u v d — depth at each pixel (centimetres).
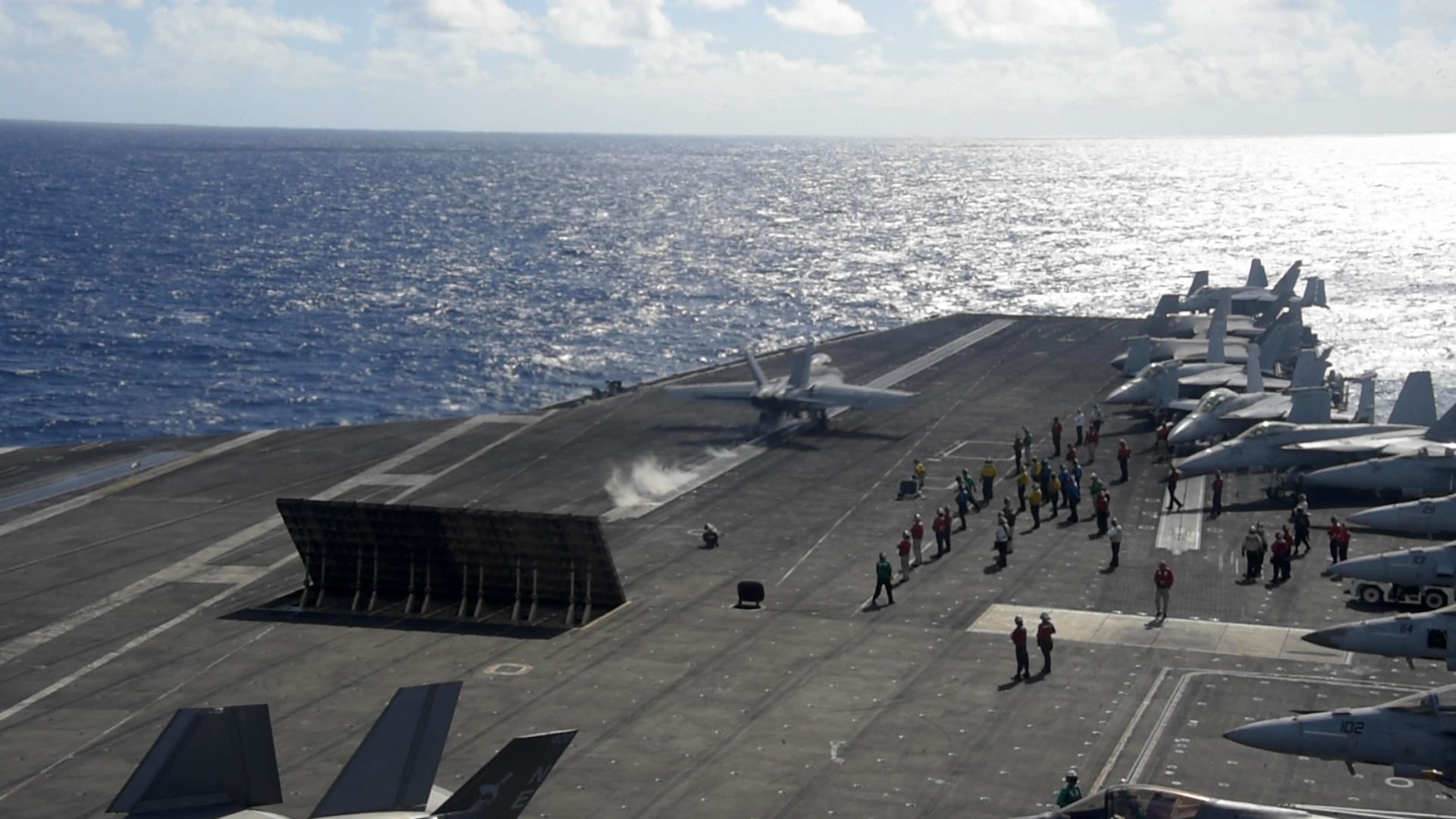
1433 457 5872
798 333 15300
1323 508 5984
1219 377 8281
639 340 14638
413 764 2556
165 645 4491
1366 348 13250
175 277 19162
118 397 11412
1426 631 3638
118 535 5791
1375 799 3238
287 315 15925
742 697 3962
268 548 5584
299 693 4047
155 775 2516
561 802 3303
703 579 5094
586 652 4347
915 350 10238
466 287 18750
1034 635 4419
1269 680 4000
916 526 5184
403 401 11519
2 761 3625
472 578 4878
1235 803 2758
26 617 4784
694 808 3262
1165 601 4541
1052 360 9694
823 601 4816
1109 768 3444
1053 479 5959
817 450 7162
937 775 3428
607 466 6888
